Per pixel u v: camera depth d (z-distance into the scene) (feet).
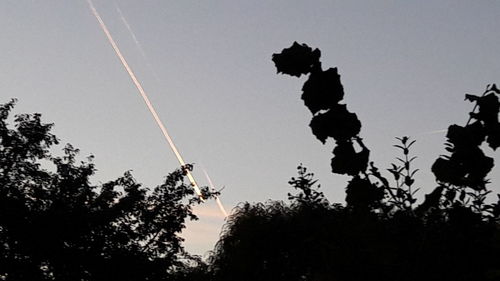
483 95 16.20
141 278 138.21
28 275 130.00
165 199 149.38
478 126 16.07
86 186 142.92
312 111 16.58
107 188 144.46
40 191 137.90
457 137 16.01
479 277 15.56
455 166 16.01
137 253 142.31
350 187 16.55
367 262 16.10
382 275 15.89
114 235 141.38
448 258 15.65
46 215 133.39
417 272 15.67
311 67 16.70
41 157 142.41
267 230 94.79
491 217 15.96
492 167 15.87
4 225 130.93
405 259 15.80
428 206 16.21
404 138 16.63
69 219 133.90
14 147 138.72
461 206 15.98
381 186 16.47
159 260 141.49
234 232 110.73
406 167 16.51
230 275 108.58
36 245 131.34
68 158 144.46
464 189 16.16
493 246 15.70
